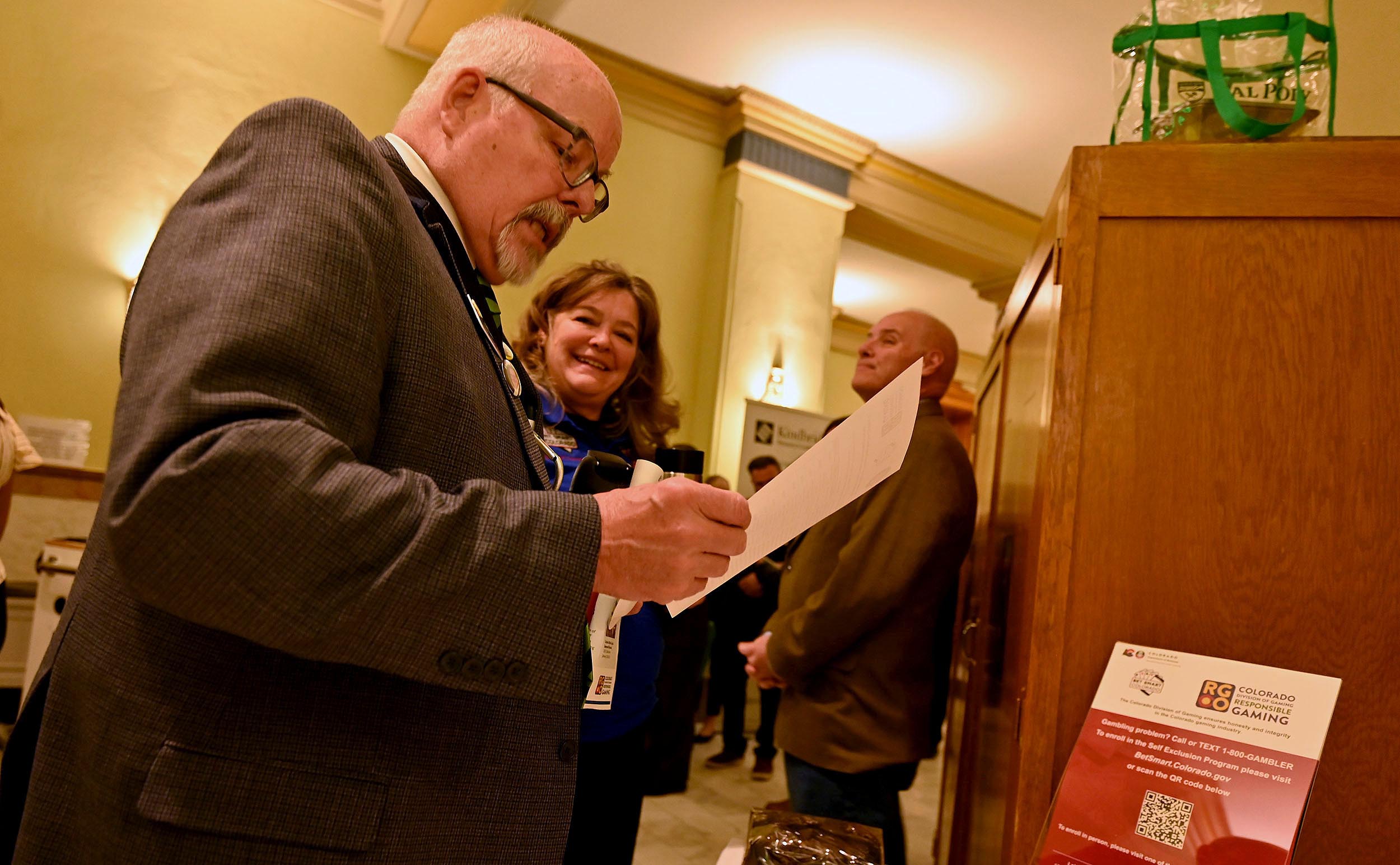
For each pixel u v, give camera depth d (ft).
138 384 2.06
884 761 6.27
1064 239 3.89
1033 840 3.59
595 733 5.06
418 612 2.04
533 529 2.23
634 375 6.48
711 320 19.90
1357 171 3.61
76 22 14.39
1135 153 3.87
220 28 15.42
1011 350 6.51
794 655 6.55
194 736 2.16
